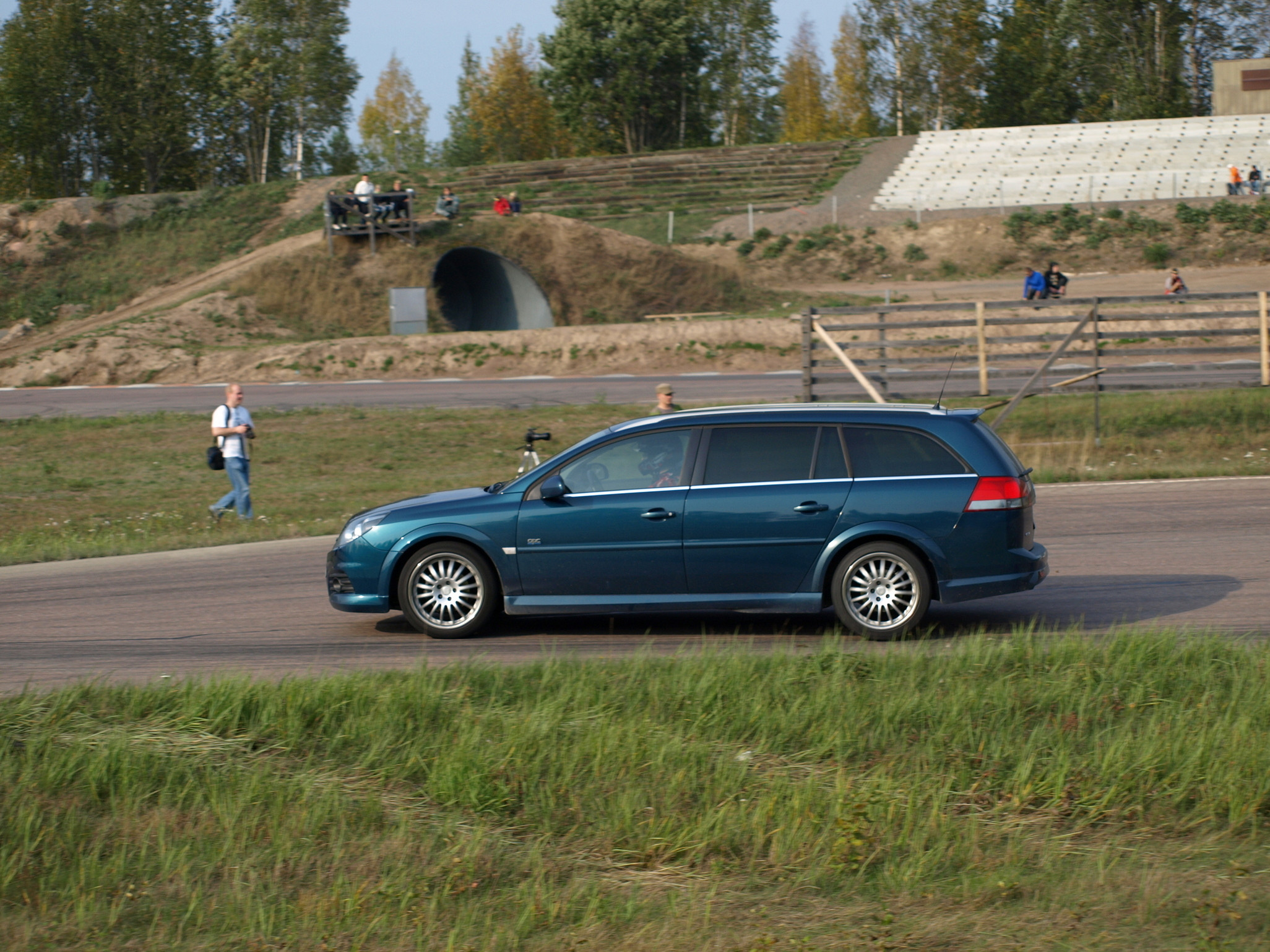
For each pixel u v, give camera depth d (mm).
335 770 6805
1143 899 5180
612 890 5422
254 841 5875
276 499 21922
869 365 26891
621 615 11367
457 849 5730
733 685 7867
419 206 77812
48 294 66188
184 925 5113
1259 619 10453
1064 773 6359
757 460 10297
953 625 10648
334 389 39031
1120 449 22984
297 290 52562
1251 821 5918
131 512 21328
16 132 95812
